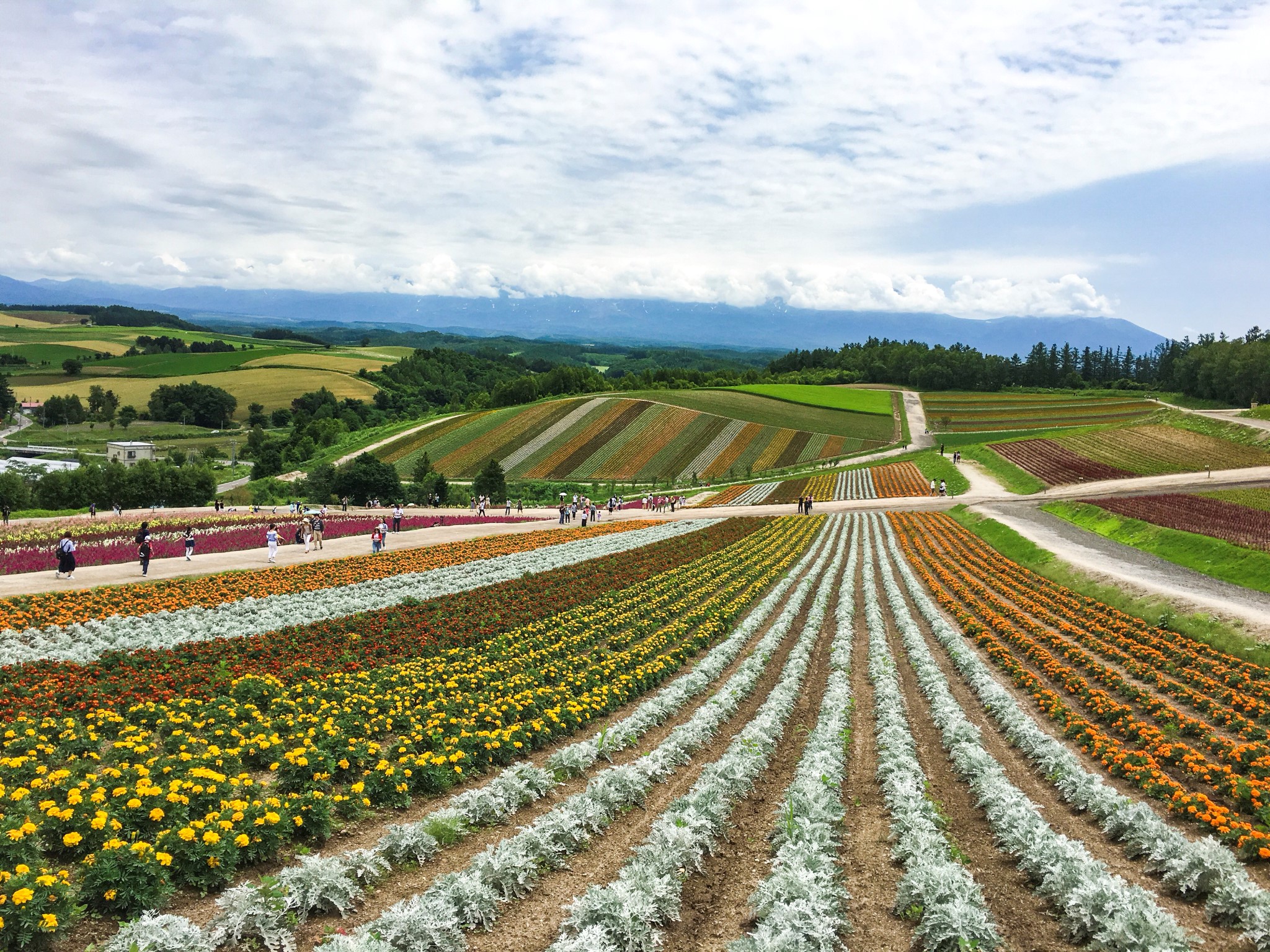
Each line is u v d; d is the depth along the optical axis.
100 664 19.61
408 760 13.80
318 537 45.66
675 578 38.53
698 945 9.38
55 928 8.17
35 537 45.03
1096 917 9.20
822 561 45.06
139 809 10.48
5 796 10.63
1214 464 77.56
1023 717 17.98
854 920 9.82
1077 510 59.28
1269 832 12.10
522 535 53.22
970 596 34.72
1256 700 20.28
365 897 9.98
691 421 128.88
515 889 10.20
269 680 18.64
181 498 85.44
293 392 196.75
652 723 18.08
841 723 17.11
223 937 8.51
